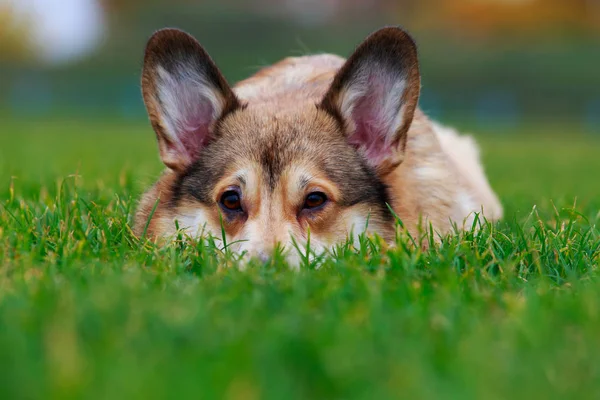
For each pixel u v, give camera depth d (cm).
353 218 602
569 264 569
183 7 7956
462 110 6469
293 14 7719
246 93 720
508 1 7725
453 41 7312
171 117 643
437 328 398
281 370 336
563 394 329
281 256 532
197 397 308
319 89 709
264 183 585
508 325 407
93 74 7181
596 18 7775
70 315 391
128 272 497
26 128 3553
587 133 4609
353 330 383
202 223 605
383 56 626
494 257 547
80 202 731
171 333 375
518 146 3125
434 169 697
